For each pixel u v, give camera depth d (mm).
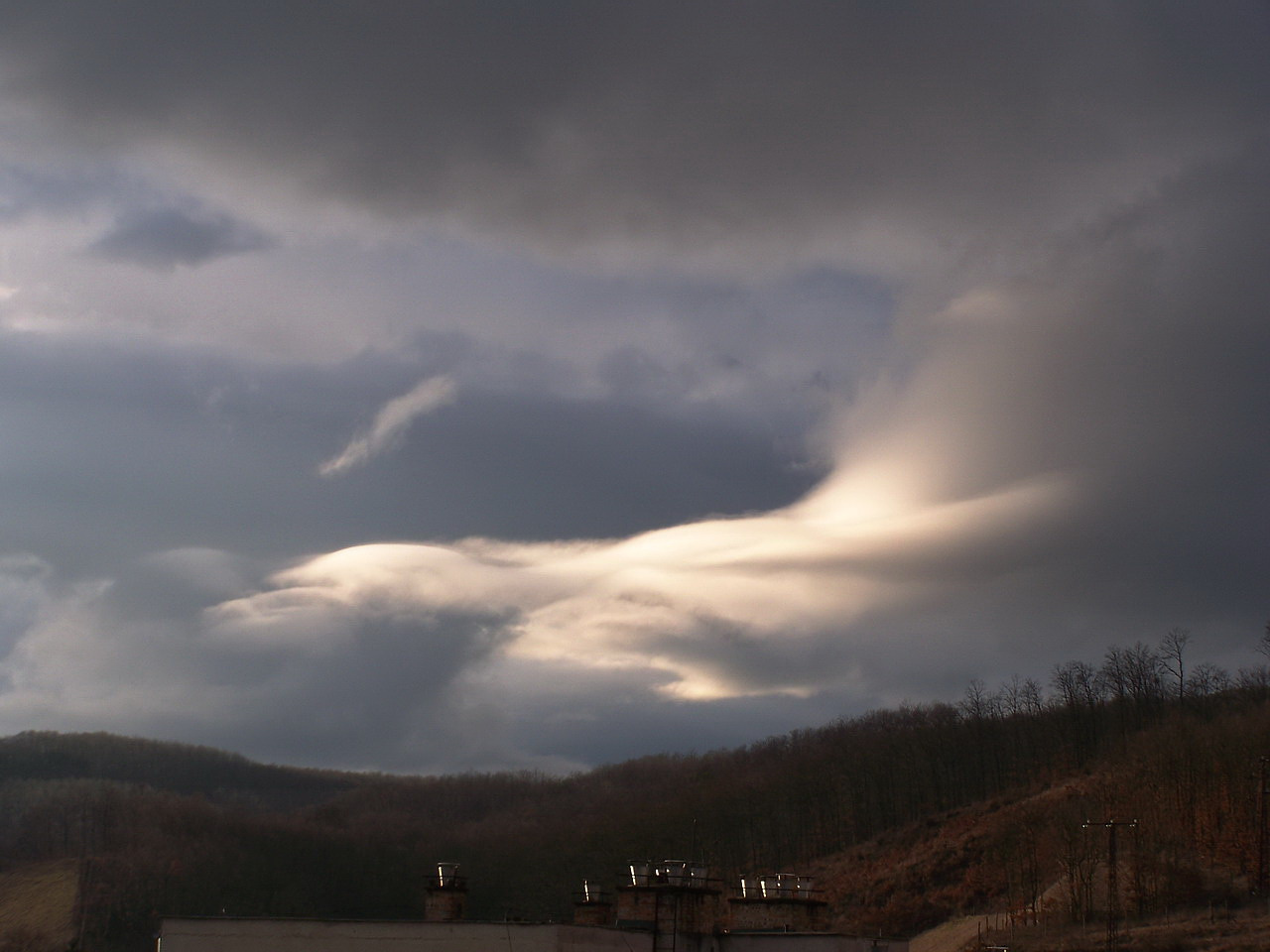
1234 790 139125
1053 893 143625
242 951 44594
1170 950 110000
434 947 44031
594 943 44406
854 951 45781
